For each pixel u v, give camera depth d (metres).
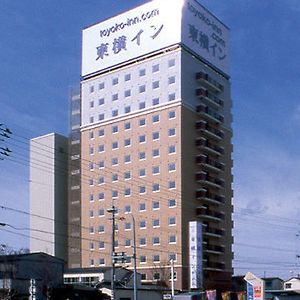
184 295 62.12
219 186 101.69
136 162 101.06
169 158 96.75
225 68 110.50
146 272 95.00
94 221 105.19
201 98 101.31
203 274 93.19
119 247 99.88
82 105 111.56
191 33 102.81
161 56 101.62
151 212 97.25
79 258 107.31
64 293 59.62
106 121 107.06
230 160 107.38
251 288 43.12
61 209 112.94
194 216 96.06
